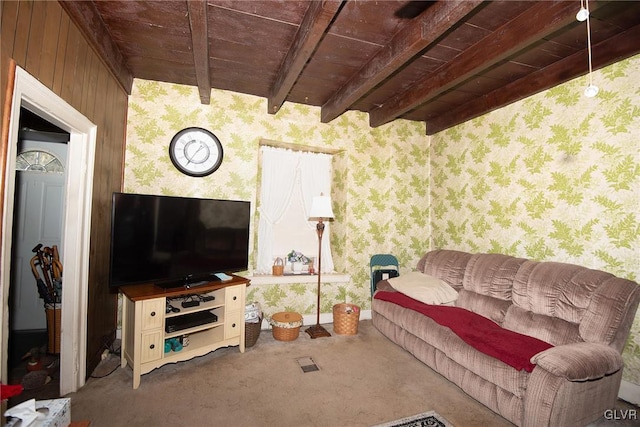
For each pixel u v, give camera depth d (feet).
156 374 7.84
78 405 6.47
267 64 8.81
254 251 11.24
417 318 8.95
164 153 10.09
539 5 6.14
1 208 4.42
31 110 5.38
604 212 7.68
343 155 12.51
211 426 5.98
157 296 7.50
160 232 8.20
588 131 8.04
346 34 7.22
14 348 9.03
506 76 9.22
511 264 8.77
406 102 10.25
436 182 13.12
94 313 7.82
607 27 6.82
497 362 6.45
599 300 6.52
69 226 6.86
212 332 9.30
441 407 6.80
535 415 5.59
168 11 6.66
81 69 6.63
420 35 6.43
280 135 11.37
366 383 7.71
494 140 10.58
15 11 4.52
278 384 7.55
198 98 10.46
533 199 9.33
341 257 12.35
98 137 7.61
